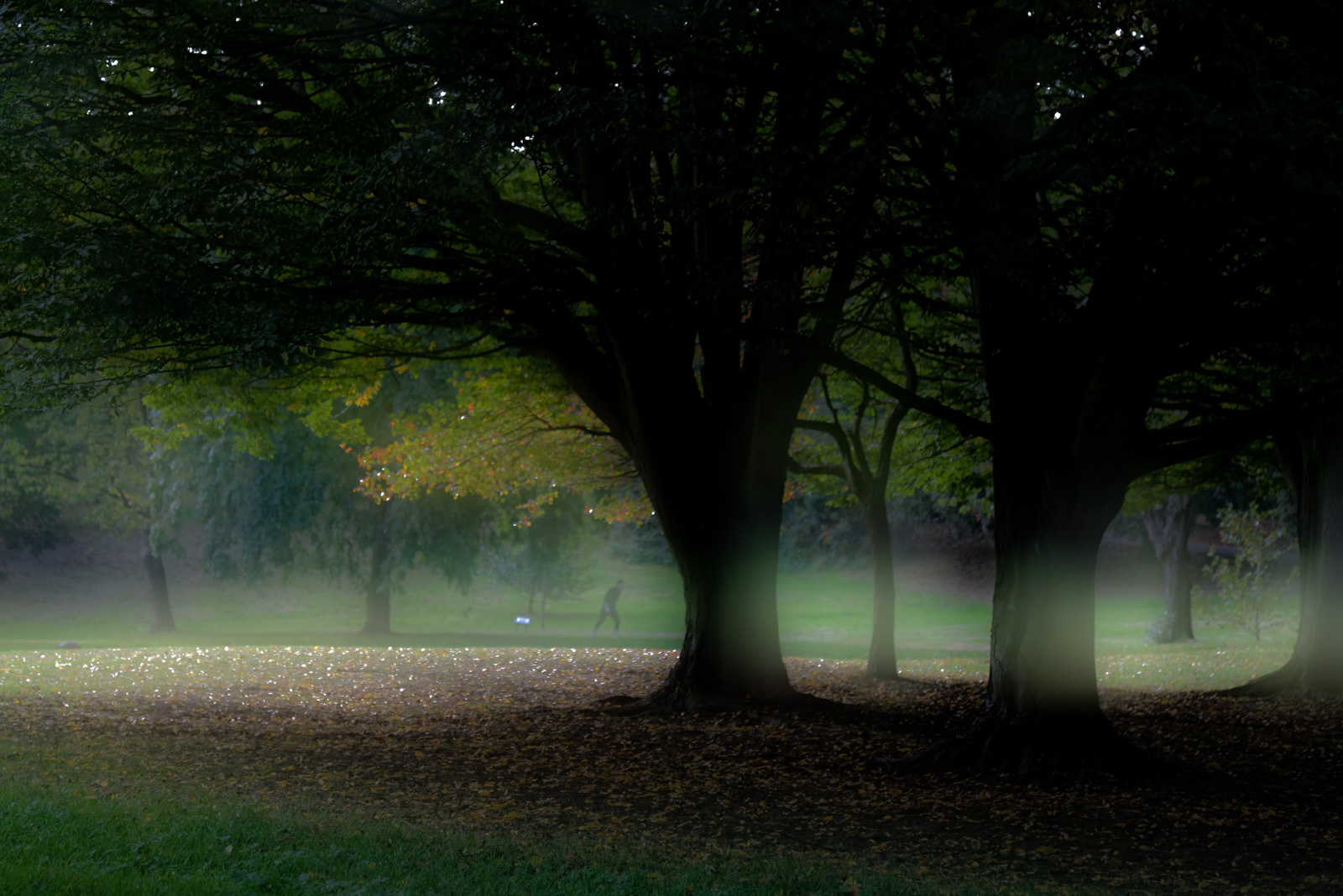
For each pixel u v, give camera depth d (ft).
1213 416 53.26
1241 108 23.47
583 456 68.69
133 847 20.16
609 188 40.45
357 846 21.70
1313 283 28.94
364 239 34.22
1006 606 36.37
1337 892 21.67
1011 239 29.76
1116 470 34.12
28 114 35.17
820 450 74.69
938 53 29.19
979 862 23.84
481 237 39.40
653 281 41.19
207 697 53.16
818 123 33.12
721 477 48.93
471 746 39.42
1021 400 34.78
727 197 31.27
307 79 39.99
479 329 55.47
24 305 33.81
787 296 34.86
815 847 24.79
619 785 31.91
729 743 40.78
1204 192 25.02
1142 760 34.53
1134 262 28.07
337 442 105.40
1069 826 27.63
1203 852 25.14
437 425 69.41
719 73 31.37
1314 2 27.78
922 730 45.06
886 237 31.09
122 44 35.88
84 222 36.76
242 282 35.32
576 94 30.42
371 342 57.00
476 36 32.99
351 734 41.96
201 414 63.36
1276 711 53.21
